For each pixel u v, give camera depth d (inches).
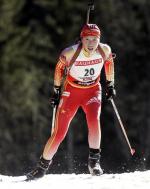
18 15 2842.0
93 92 706.2
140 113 2684.5
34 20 2869.1
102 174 740.0
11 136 2519.7
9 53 2728.8
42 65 2795.3
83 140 2559.1
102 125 2608.3
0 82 2655.0
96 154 724.0
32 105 2610.7
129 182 663.8
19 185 671.1
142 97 2738.7
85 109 710.5
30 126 2566.4
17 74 2687.0
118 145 2573.8
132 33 2891.2
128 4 2967.5
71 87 694.5
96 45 667.4
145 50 2861.7
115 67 2795.3
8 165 2432.3
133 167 2396.7
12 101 2610.7
